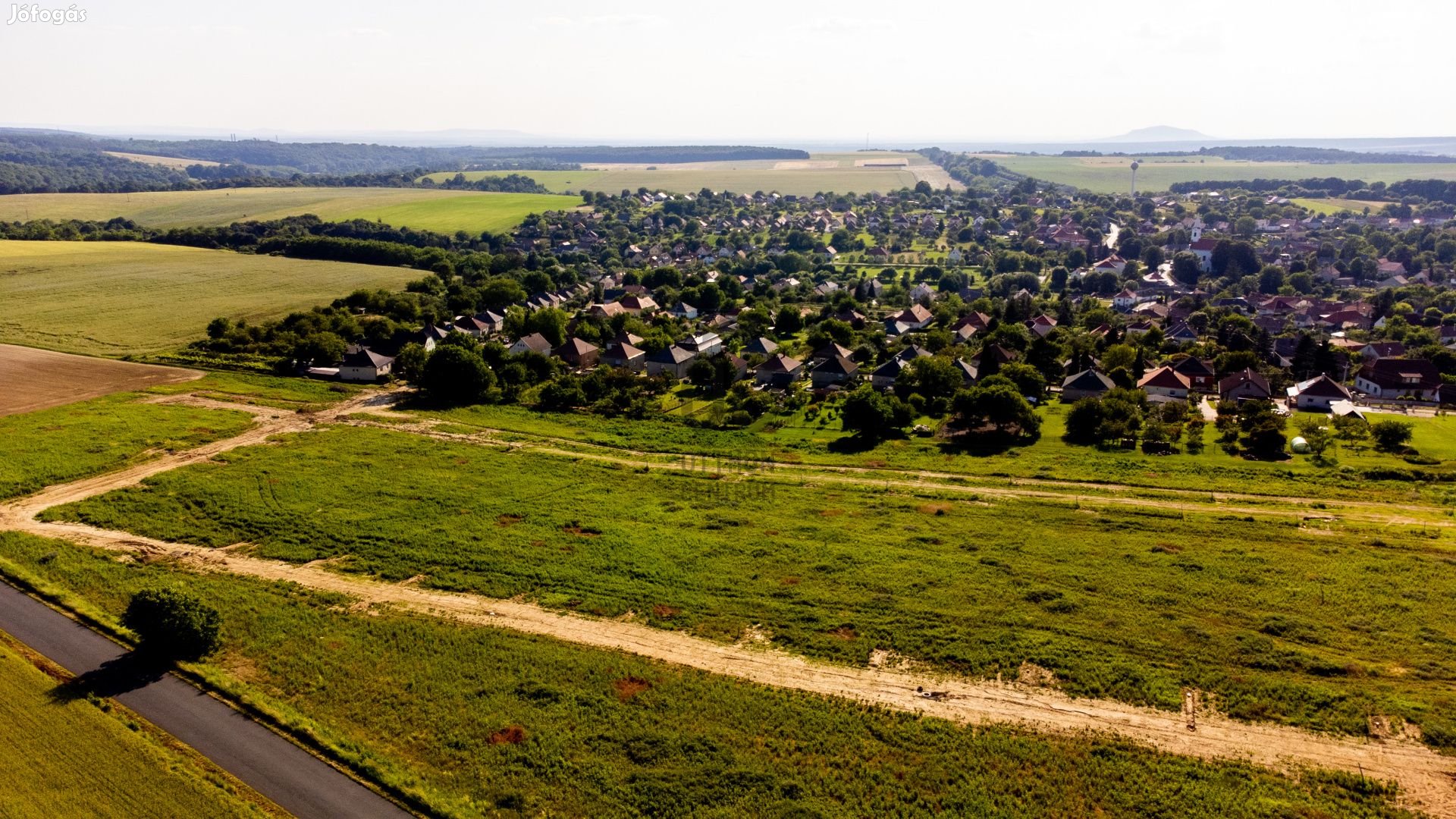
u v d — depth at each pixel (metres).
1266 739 43.06
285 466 81.94
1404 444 92.81
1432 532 68.19
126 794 37.66
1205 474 84.38
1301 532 68.56
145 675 47.00
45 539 64.44
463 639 51.59
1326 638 51.97
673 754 41.50
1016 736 43.25
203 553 63.44
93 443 86.25
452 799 38.22
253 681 46.97
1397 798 38.84
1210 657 50.06
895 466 87.31
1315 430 92.56
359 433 94.81
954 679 48.38
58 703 44.00
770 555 64.06
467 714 44.31
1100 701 46.25
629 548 65.00
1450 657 49.69
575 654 50.25
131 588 57.16
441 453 88.25
